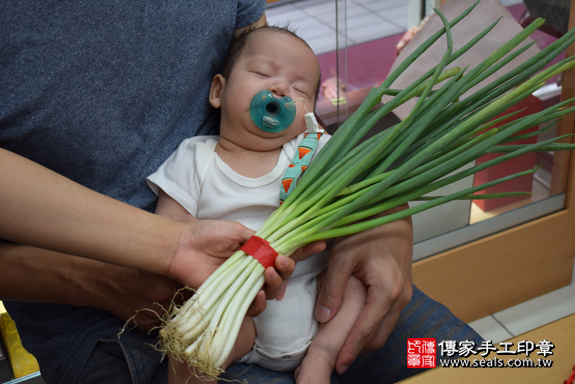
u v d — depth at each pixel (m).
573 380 0.56
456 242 1.52
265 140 0.86
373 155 0.70
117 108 0.82
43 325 0.87
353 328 0.77
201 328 0.63
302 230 0.72
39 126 0.76
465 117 0.78
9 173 0.57
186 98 0.90
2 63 0.73
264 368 0.86
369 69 1.44
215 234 0.66
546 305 1.70
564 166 1.55
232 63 0.90
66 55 0.76
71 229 0.59
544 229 1.60
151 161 0.89
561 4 1.33
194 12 0.87
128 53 0.81
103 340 0.80
